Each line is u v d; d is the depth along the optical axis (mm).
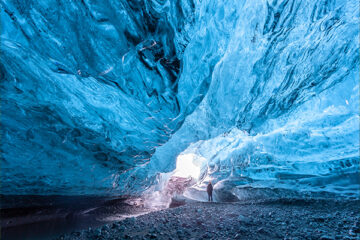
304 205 5965
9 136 3570
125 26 3959
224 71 6320
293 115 7652
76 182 5770
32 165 4254
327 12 4711
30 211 5211
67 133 4461
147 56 4688
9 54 2865
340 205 5453
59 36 3414
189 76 5801
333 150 6859
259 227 3064
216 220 3775
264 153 9820
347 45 5129
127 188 9078
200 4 4531
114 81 4609
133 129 6242
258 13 5203
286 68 5992
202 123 8891
